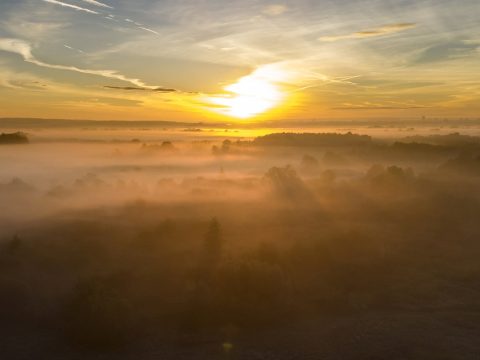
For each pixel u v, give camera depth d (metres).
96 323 35.69
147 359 32.91
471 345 34.03
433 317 38.94
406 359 32.28
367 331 36.56
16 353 33.56
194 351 33.97
